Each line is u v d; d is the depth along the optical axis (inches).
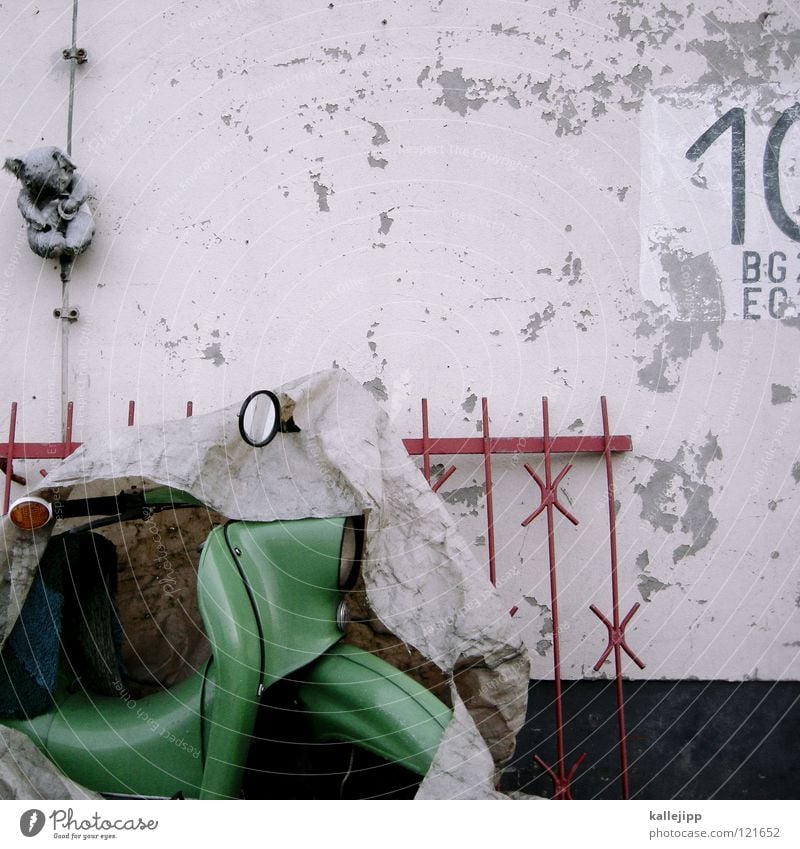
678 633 107.5
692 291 110.1
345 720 74.2
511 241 111.0
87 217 110.2
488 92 111.7
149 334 112.3
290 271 112.0
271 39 113.5
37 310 113.0
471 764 70.5
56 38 115.0
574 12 111.5
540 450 104.7
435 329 110.6
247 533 73.6
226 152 113.3
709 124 111.0
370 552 74.3
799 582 107.7
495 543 108.1
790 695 107.8
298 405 76.8
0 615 74.2
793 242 110.4
